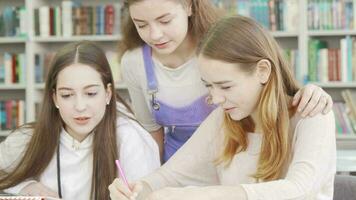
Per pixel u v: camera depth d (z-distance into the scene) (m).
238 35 1.26
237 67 1.25
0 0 4.36
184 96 1.85
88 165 1.76
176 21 1.62
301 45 3.81
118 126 1.77
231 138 1.44
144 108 2.00
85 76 1.66
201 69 1.29
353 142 3.19
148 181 1.48
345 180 1.60
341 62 3.80
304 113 1.33
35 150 1.75
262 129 1.36
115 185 1.37
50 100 1.75
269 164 1.34
